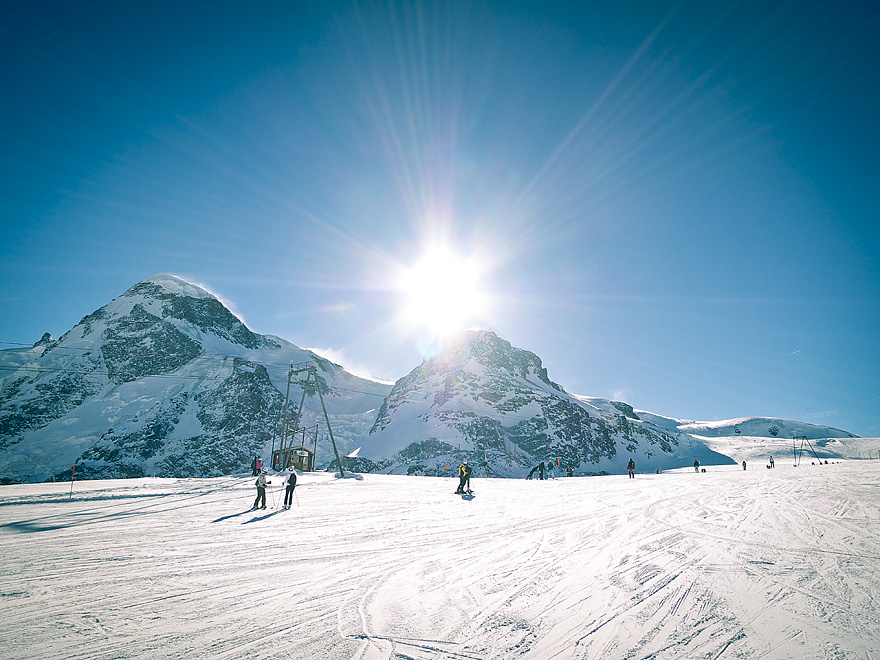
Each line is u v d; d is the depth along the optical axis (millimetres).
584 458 105000
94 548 11414
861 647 5762
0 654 5570
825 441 151125
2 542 12109
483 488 28016
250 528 14242
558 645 5910
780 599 7543
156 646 5852
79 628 6422
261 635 6223
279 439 112750
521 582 8602
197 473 97938
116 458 99125
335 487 28625
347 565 9867
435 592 8055
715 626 6492
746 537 12203
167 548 11453
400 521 15414
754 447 144625
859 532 12703
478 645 5930
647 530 13297
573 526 14180
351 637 6168
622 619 6770
